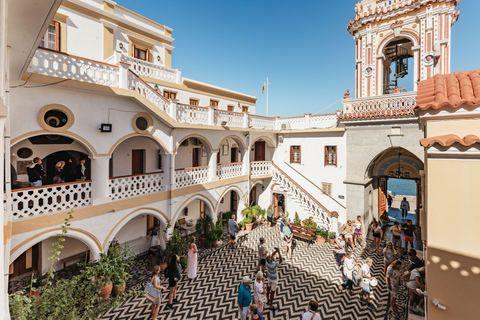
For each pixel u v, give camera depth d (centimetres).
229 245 1325
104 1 1237
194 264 975
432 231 415
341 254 999
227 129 1388
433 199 416
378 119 1294
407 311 736
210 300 835
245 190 1609
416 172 1473
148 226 1383
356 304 812
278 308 795
